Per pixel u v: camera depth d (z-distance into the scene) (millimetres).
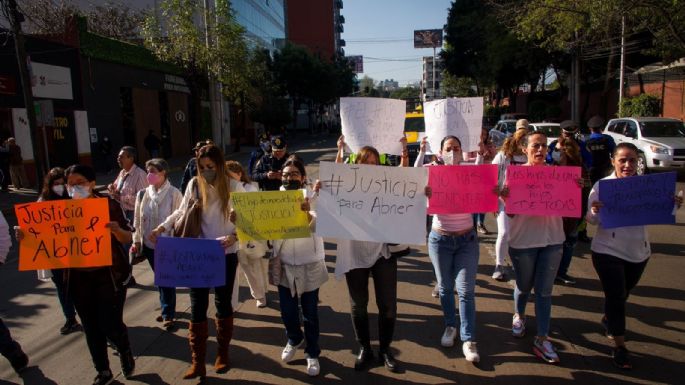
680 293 5484
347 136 5113
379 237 3857
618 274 3889
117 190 5910
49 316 5473
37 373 4133
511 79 37562
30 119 14492
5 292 6402
